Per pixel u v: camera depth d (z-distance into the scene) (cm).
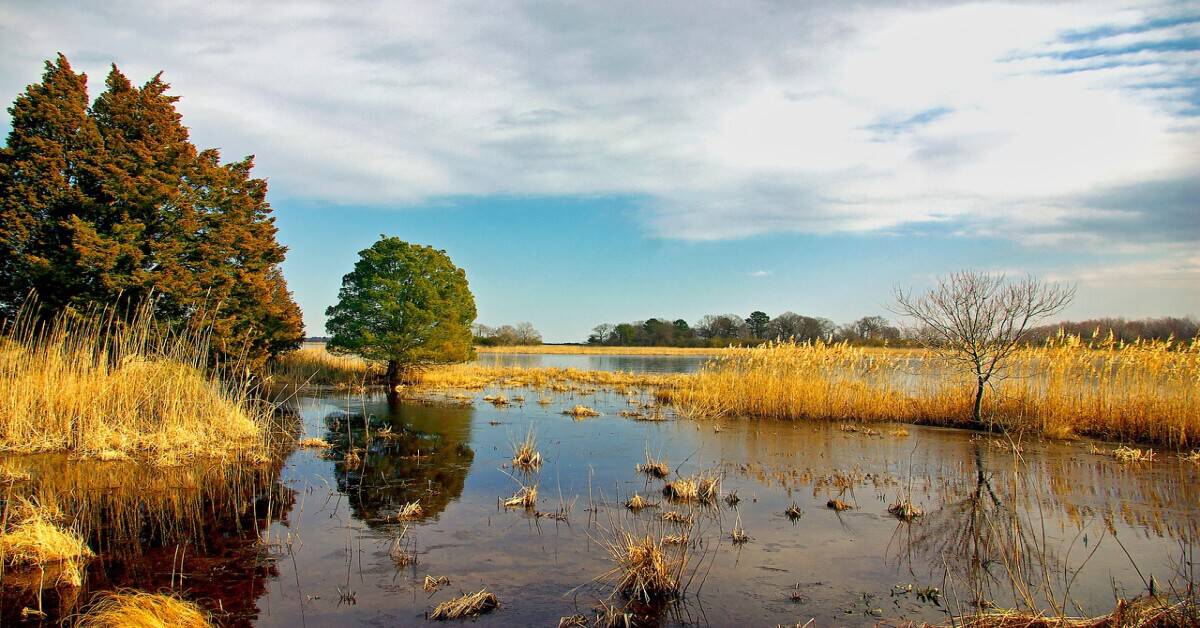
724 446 1370
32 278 1677
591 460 1209
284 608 566
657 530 788
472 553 709
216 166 2125
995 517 859
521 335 9900
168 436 1220
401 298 2686
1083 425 1566
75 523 759
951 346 1734
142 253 1758
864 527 813
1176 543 756
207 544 726
